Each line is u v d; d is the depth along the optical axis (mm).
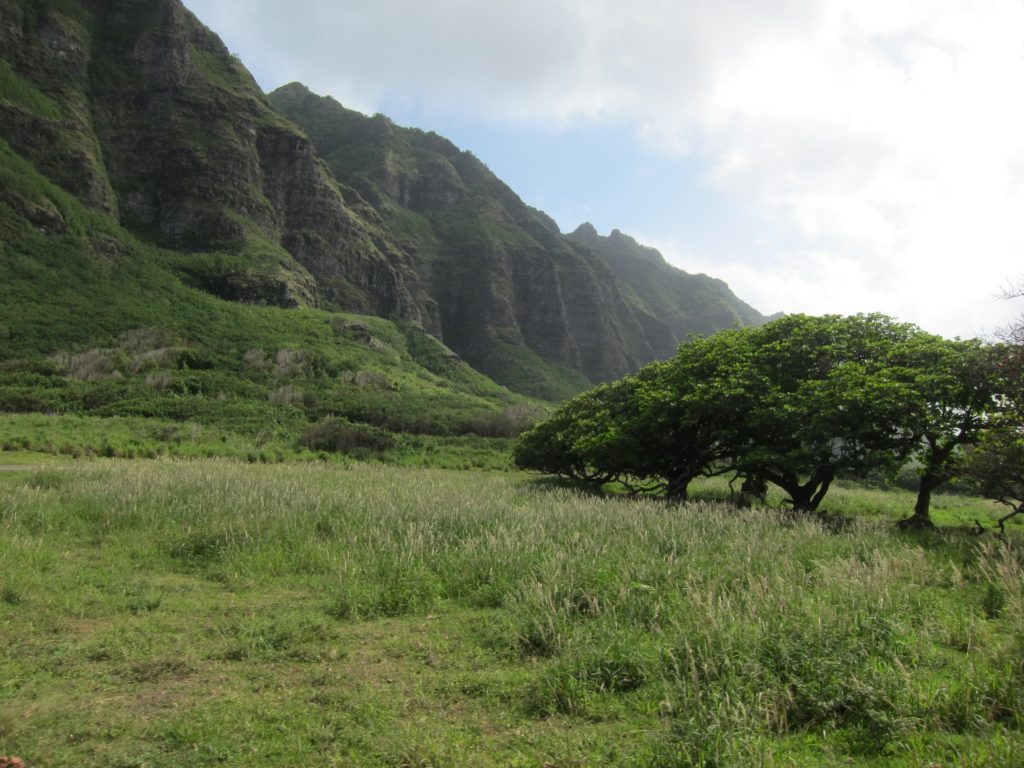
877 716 3967
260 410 45406
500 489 19016
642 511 12719
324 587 7773
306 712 4504
